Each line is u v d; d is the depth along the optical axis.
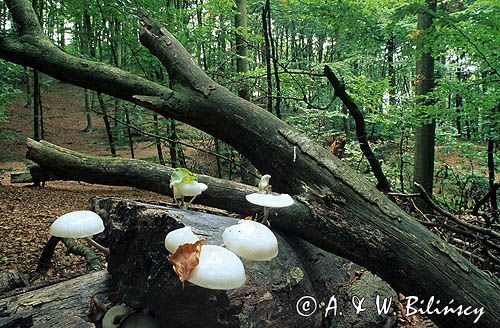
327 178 2.51
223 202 2.89
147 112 9.52
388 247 2.29
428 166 6.36
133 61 8.91
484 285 2.21
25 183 10.95
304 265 2.47
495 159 7.46
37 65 3.38
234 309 1.83
